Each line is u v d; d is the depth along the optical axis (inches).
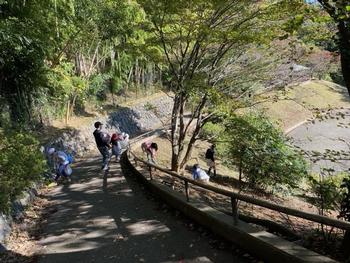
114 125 1095.0
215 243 261.1
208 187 278.7
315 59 493.4
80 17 825.5
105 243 294.0
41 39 656.4
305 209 514.3
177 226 309.7
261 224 295.4
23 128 659.4
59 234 326.3
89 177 565.0
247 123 476.7
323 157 362.6
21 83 679.7
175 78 540.7
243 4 440.8
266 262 216.8
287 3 399.2
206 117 546.3
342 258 232.7
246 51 525.3
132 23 899.4
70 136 832.9
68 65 866.1
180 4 433.1
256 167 536.4
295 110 1435.8
